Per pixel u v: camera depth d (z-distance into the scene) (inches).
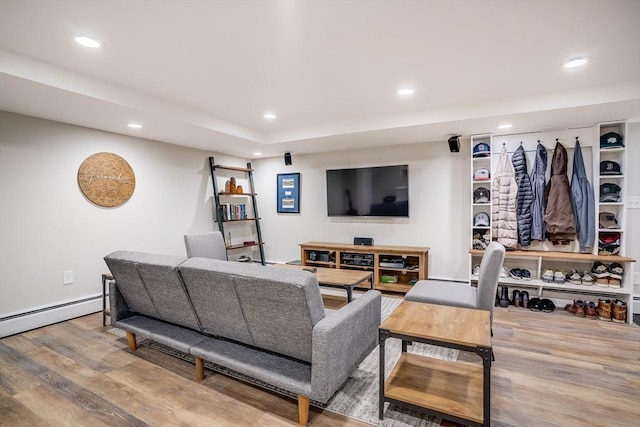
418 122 136.3
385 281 173.2
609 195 132.6
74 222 132.7
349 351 70.6
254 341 77.0
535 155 147.9
